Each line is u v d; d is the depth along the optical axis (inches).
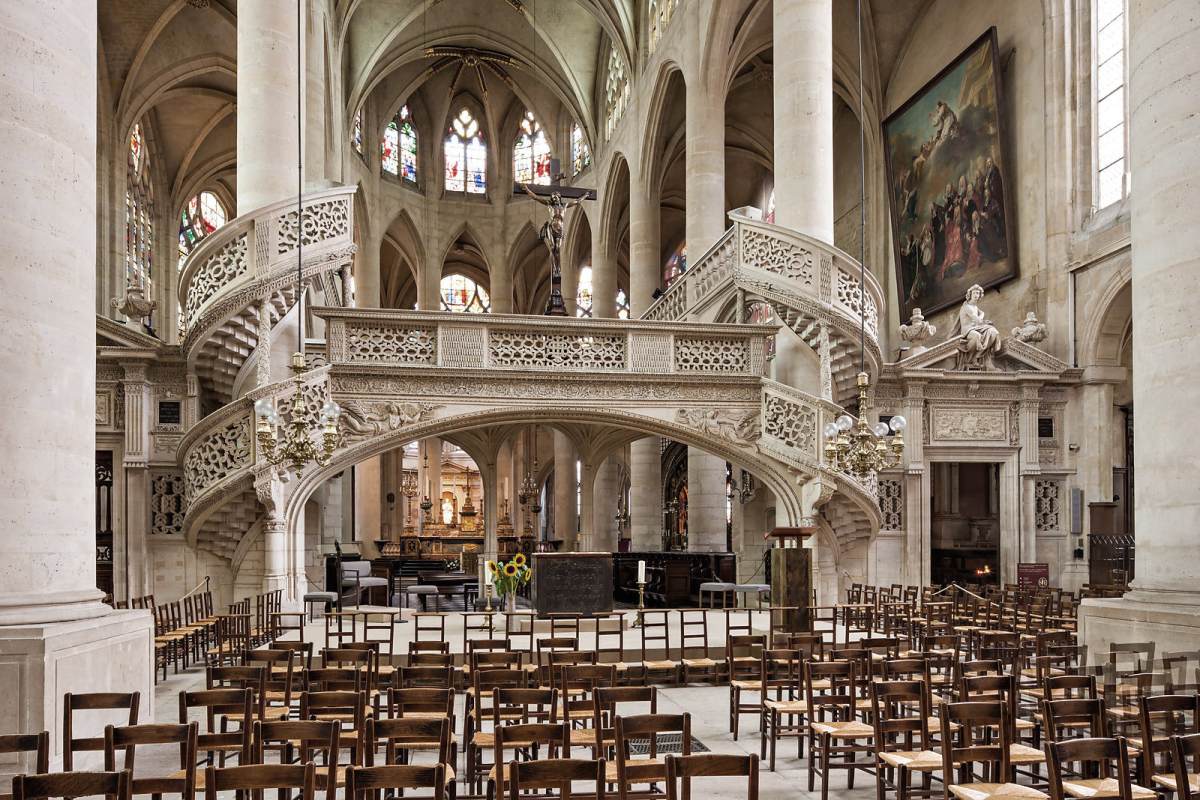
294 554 674.2
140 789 210.1
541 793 291.4
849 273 732.0
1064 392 909.2
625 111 1476.4
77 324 314.5
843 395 800.3
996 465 1069.1
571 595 647.8
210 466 644.7
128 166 1309.1
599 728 252.5
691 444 751.7
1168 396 339.9
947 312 1098.1
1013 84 999.0
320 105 1000.9
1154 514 346.3
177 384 746.8
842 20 1200.8
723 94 1103.6
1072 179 927.7
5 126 294.5
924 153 1123.3
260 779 189.5
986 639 481.4
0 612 284.2
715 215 1090.1
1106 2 919.0
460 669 408.8
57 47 309.4
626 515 1950.1
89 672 306.3
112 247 1192.8
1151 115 352.2
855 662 334.3
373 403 685.9
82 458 316.8
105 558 771.4
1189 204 336.2
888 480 857.5
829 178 770.8
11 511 291.3
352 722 308.8
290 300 683.4
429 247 1856.5
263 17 704.4
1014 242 980.6
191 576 731.4
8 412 291.4
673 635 609.6
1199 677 297.7
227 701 263.7
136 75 1213.7
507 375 706.8
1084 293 908.6
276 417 508.7
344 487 1119.0
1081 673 352.2
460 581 1069.1
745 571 1043.3
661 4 1295.5
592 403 721.6
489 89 1872.5
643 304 1359.5
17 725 278.2
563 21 1635.1
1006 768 234.7
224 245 655.8
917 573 849.5
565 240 1825.8
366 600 941.8
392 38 1547.7
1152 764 247.9
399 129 1834.4
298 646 381.7
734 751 359.6
